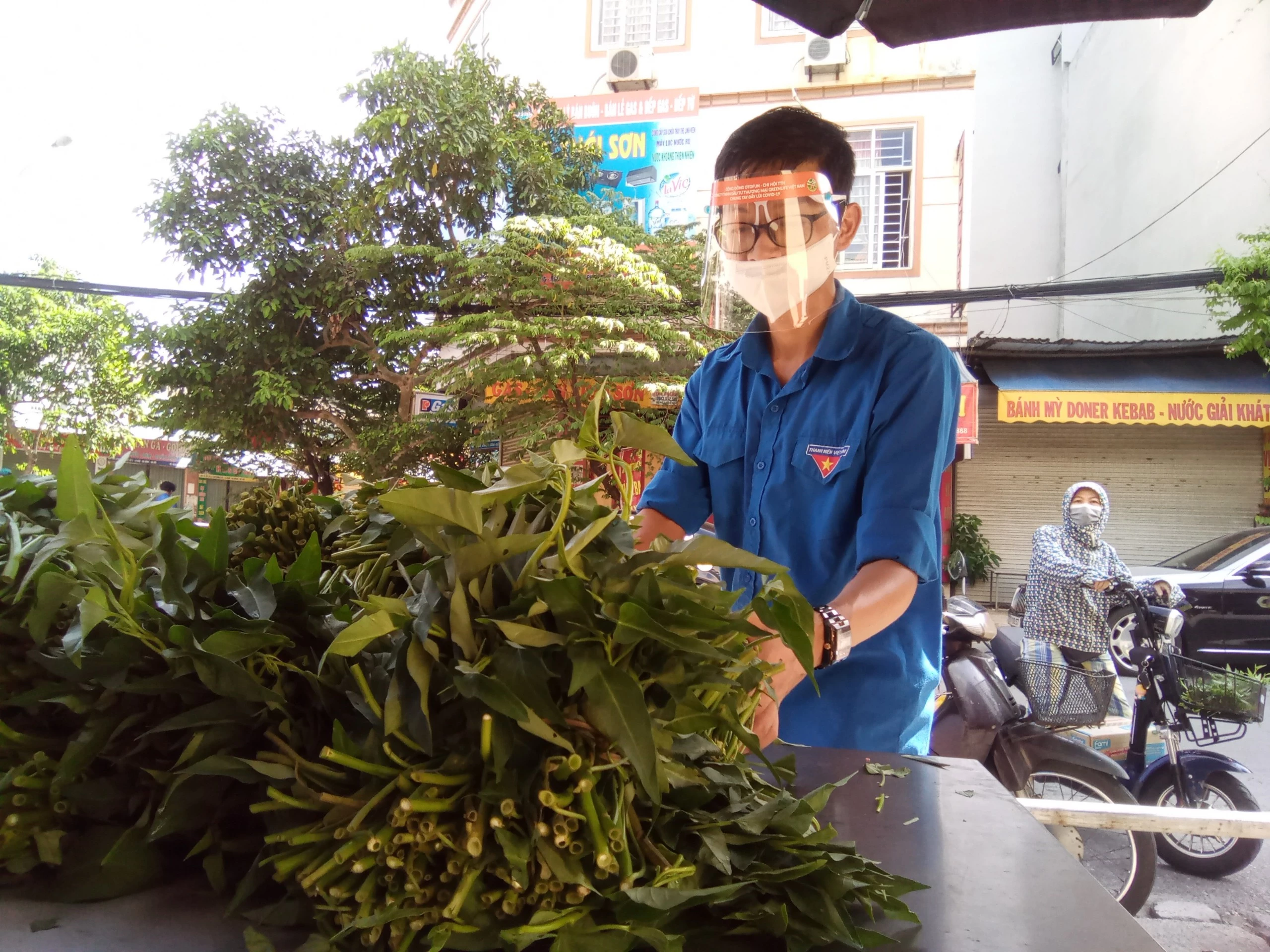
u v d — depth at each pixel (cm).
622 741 49
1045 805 123
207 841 58
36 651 63
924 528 110
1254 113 777
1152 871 229
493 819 48
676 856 53
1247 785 341
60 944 52
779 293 121
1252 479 871
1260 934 229
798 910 54
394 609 51
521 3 956
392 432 714
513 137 745
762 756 65
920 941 55
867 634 97
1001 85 1258
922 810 83
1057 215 1233
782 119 121
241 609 61
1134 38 1011
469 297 679
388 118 658
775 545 132
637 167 843
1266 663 531
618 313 646
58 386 1186
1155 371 822
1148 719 266
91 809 61
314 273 735
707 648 52
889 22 175
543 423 612
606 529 57
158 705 61
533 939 47
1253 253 695
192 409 752
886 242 819
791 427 130
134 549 66
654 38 894
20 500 76
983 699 250
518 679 50
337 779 54
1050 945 54
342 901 50
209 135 709
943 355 122
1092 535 293
